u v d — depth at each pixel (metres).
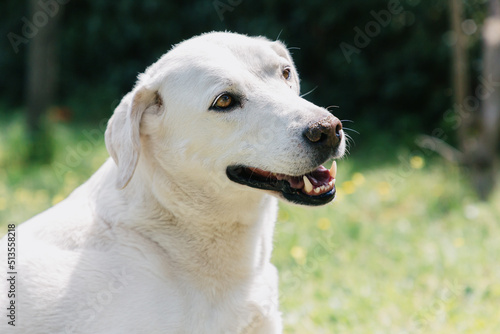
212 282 3.28
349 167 8.16
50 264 3.18
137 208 3.27
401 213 6.75
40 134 8.90
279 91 3.28
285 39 10.62
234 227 3.33
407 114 10.50
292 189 3.16
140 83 3.41
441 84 10.27
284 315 4.60
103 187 3.43
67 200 3.58
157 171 3.31
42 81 9.09
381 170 8.23
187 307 3.19
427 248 5.64
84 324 3.08
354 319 4.48
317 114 3.07
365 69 10.40
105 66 12.07
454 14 7.40
